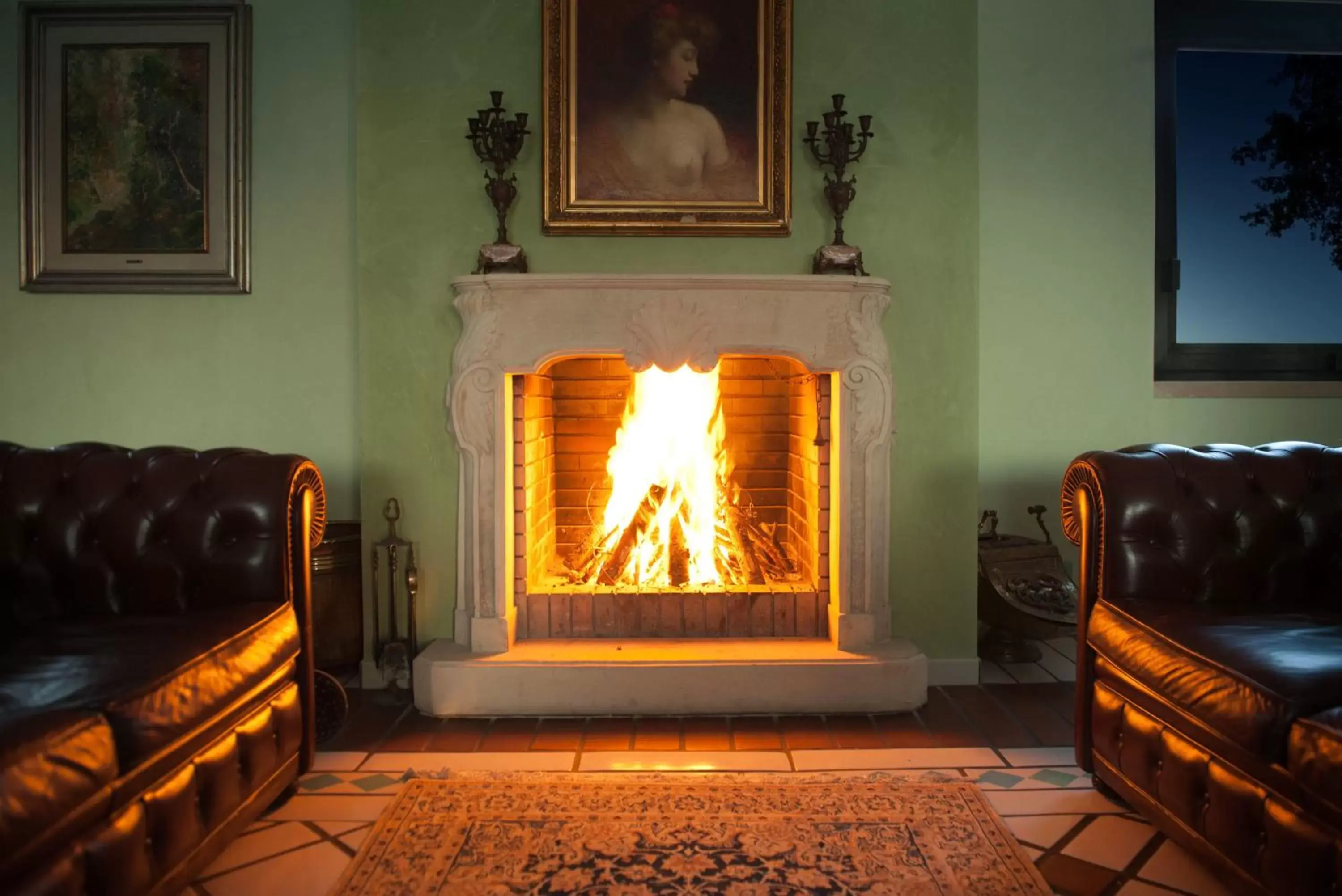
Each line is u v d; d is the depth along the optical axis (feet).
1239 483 8.23
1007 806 7.80
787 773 8.43
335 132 11.81
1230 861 6.15
